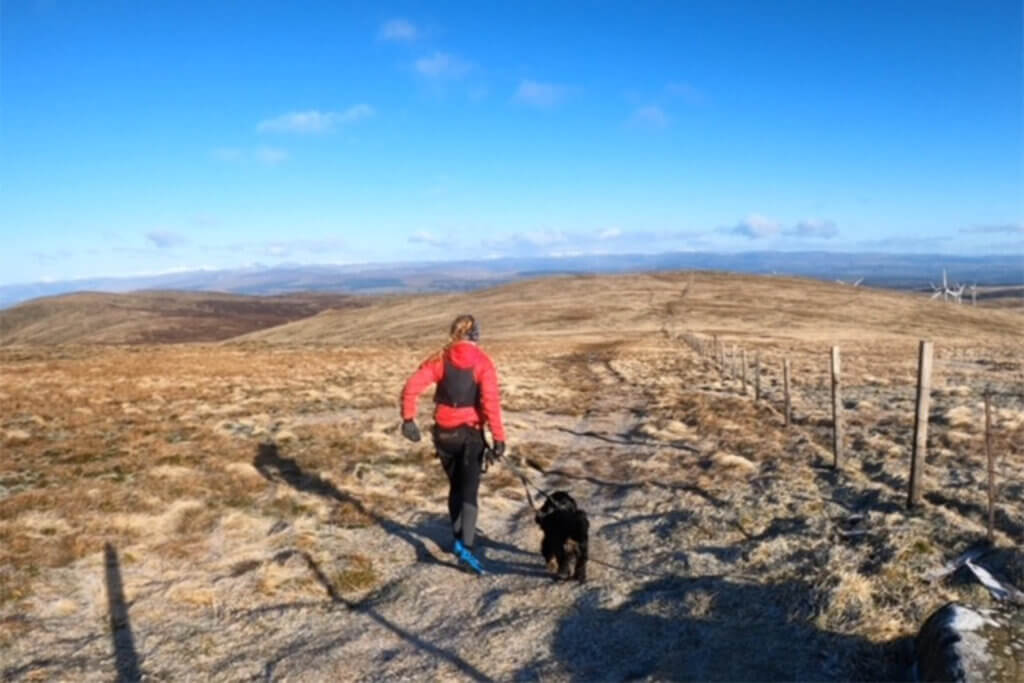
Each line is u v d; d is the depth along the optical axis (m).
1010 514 7.66
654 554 7.82
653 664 5.34
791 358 39.88
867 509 8.49
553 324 80.50
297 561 7.59
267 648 5.86
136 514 8.73
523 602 6.62
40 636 5.84
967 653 4.27
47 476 10.33
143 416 16.53
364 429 15.27
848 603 5.86
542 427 17.23
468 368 7.25
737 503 9.24
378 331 90.81
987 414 7.04
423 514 9.42
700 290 105.06
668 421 16.73
